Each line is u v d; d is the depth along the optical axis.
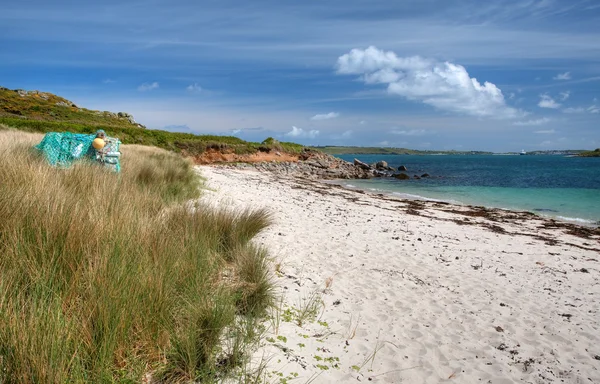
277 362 3.32
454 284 6.55
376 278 6.42
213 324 3.34
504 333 4.76
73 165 7.53
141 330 2.99
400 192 27.70
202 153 40.66
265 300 4.37
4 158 6.41
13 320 2.46
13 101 62.69
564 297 6.36
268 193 17.06
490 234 12.05
